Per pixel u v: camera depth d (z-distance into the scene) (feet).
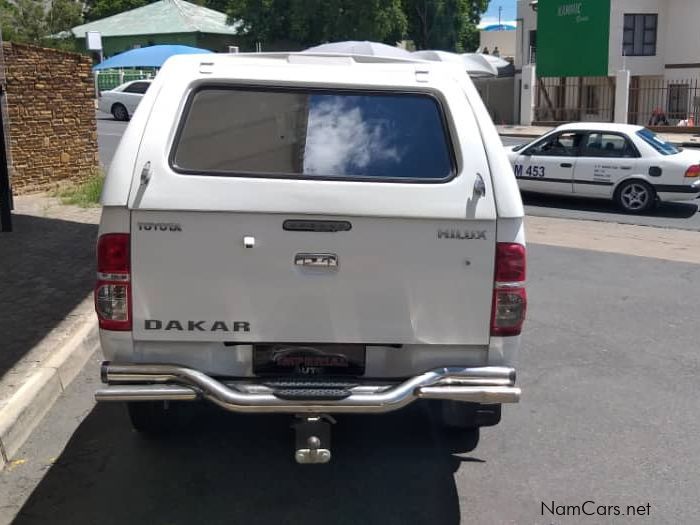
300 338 11.79
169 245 11.41
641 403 17.11
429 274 11.65
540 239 36.14
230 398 11.30
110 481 13.43
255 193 11.37
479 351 11.99
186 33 140.46
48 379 16.51
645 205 43.78
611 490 13.34
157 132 11.71
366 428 15.70
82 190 40.06
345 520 12.29
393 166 12.07
